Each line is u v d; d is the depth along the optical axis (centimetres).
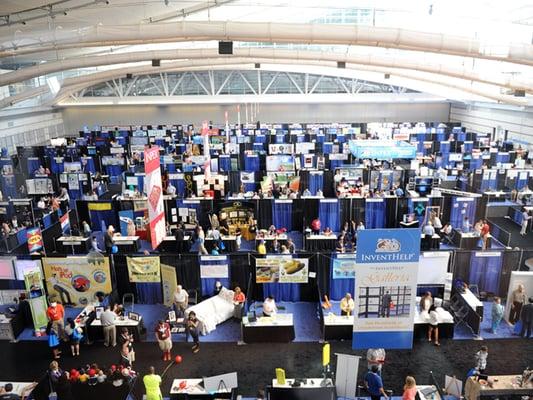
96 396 1058
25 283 1359
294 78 4694
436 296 1438
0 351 1292
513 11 2047
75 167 2912
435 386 1019
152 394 1009
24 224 2066
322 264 1471
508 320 1377
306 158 2925
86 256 1455
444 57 2923
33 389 1034
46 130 4569
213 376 1048
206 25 1684
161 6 2017
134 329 1314
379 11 2533
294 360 1217
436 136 3803
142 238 1994
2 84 2492
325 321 1301
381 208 2022
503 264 1471
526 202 2344
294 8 2758
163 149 3388
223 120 4872
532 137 3288
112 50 3173
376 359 1079
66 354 1271
